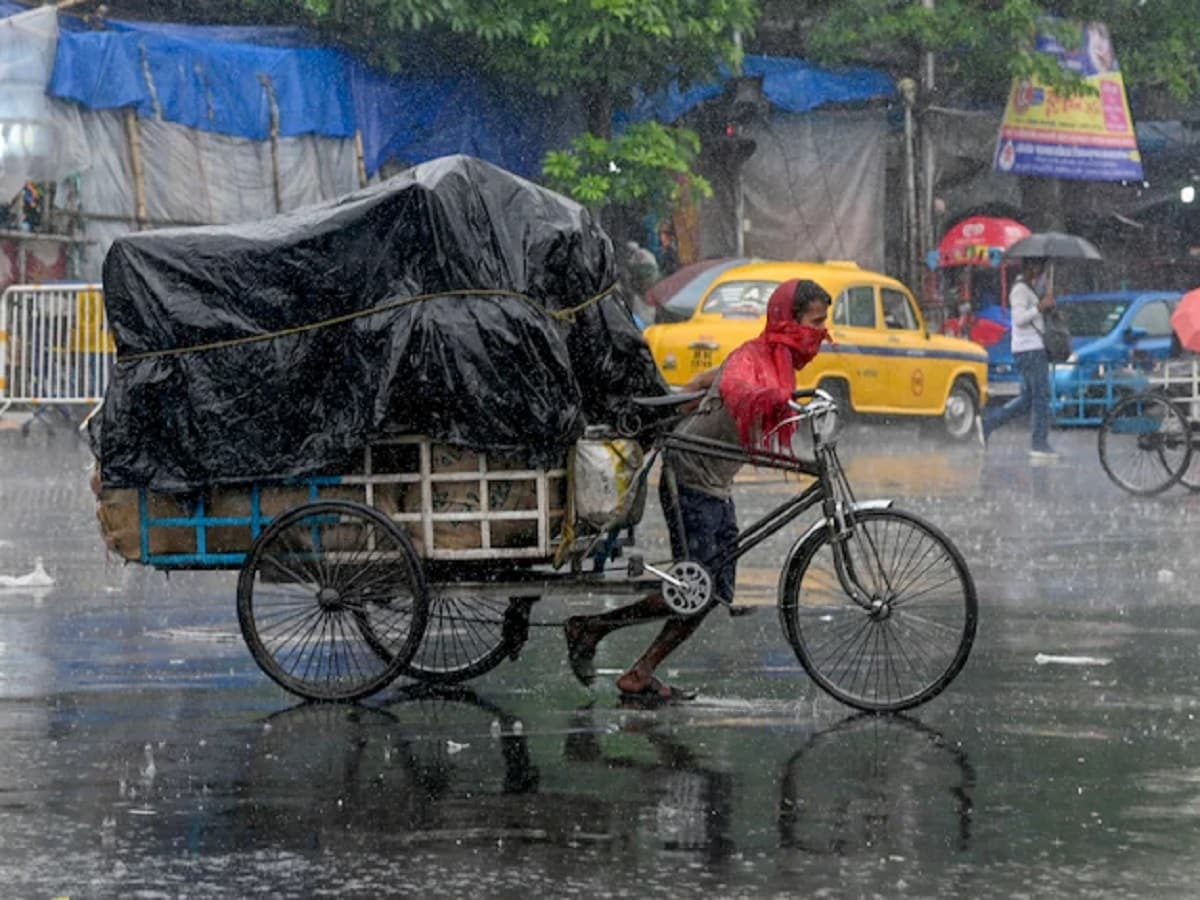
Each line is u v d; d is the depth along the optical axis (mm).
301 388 9414
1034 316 26688
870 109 38500
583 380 9812
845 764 8062
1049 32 38875
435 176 9406
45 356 26266
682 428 9664
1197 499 21047
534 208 9594
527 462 9328
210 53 29344
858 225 38469
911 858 6590
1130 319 35094
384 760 8148
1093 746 8461
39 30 26891
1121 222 44188
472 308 9312
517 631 10102
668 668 10547
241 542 9742
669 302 28312
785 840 6816
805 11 38344
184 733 8750
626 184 33312
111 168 28203
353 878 6352
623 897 6133
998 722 9031
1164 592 13727
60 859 6590
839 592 13000
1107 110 40406
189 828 7004
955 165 40625
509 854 6641
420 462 9484
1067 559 15664
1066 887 6254
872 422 27719
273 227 9508
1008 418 27422
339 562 9539
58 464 25641
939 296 38281
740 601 13203
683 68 34125
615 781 7738
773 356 9578
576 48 32156
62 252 27953
